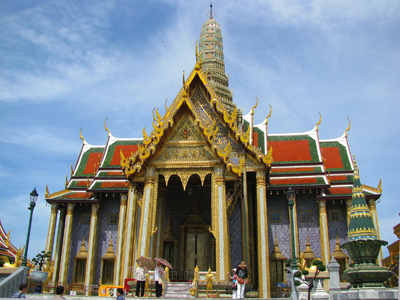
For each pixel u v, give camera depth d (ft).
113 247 111.34
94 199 112.16
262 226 85.76
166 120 80.79
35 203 61.93
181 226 95.71
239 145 90.99
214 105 92.79
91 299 54.95
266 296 80.18
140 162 80.53
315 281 66.23
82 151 134.92
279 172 112.88
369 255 38.19
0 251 113.80
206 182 95.81
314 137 125.59
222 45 167.43
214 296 68.69
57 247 112.16
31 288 69.77
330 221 106.93
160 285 62.75
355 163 42.06
